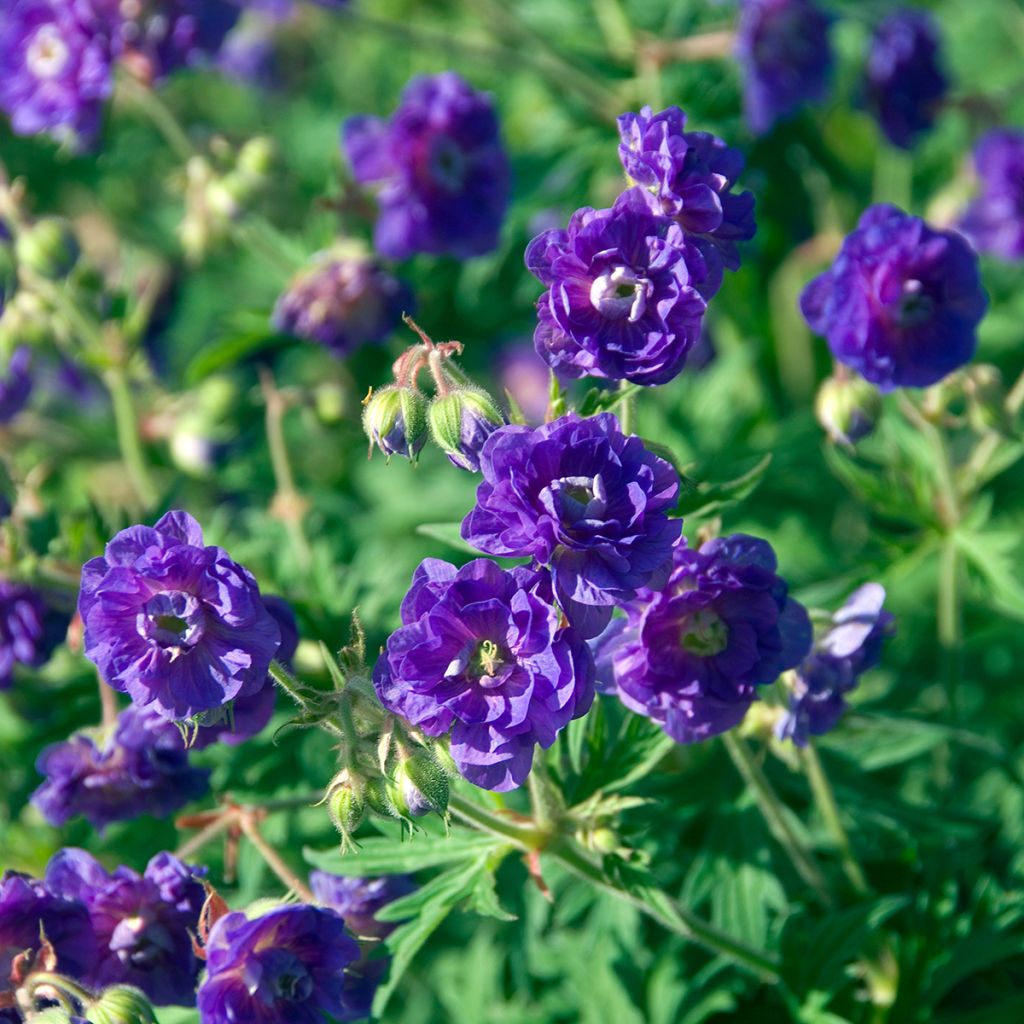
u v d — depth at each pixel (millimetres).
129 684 504
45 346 686
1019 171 768
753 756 616
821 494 779
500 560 613
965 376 624
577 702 494
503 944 697
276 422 693
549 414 518
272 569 673
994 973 652
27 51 686
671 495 494
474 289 840
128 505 820
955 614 664
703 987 649
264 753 644
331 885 565
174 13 695
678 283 501
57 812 583
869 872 648
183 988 547
